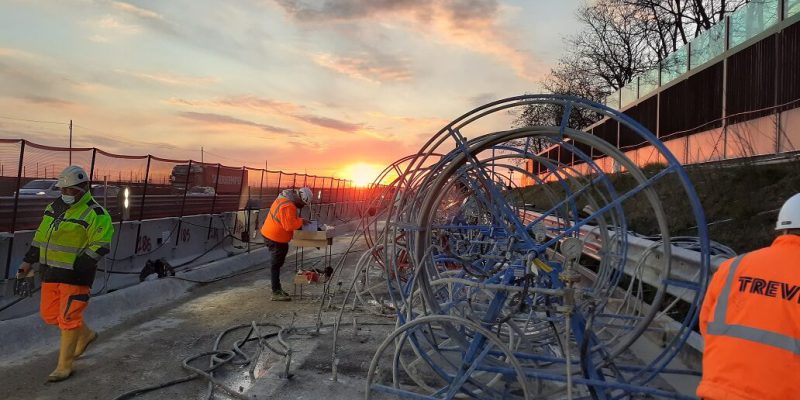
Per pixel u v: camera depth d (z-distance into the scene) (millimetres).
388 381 4227
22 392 3977
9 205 6957
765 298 2037
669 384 4141
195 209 11898
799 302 1957
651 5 32906
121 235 8367
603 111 3248
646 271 5465
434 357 4758
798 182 6789
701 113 17234
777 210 6449
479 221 6133
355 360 4766
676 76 19641
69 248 4277
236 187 15008
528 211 11781
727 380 2043
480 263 5320
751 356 1995
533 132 3430
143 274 8094
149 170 9609
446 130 3676
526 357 3621
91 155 8133
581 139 3340
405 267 6574
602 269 4449
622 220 4367
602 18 39094
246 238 12336
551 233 5293
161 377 4328
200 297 7602
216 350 4938
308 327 5836
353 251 13219
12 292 6062
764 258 2133
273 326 5941
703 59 17406
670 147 18047
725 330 2113
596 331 4445
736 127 13227
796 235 2119
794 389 1895
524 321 4418
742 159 8836
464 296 4895
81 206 4359
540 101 3393
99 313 6184
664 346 4688
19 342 5012
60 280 4262
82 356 4840
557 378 3107
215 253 11602
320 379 4273
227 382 4242
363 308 6738
